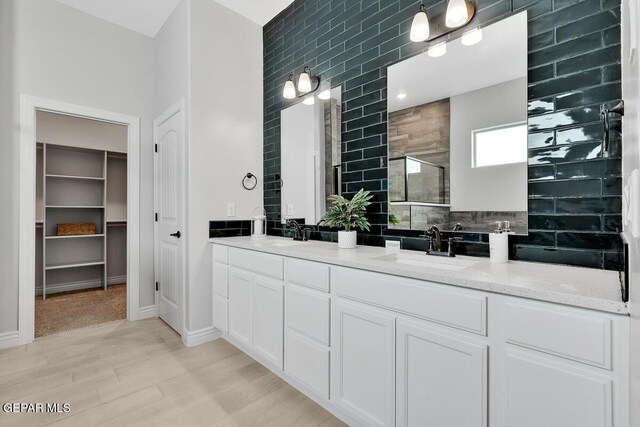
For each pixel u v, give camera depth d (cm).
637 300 51
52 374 190
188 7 238
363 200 188
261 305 193
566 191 128
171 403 163
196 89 239
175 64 259
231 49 263
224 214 255
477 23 156
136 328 266
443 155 168
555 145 131
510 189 144
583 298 82
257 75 283
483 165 153
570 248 127
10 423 146
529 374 91
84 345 232
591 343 81
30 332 235
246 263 206
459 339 106
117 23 282
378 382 129
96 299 348
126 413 155
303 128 247
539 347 90
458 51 163
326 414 156
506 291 94
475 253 155
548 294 87
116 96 281
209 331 243
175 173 258
